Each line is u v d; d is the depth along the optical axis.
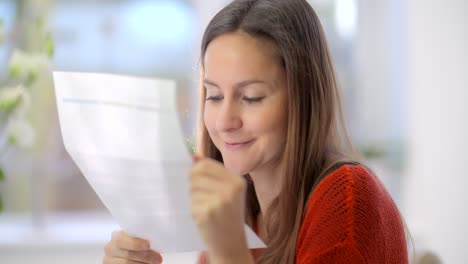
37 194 2.74
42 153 2.72
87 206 2.79
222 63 0.92
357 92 2.90
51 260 2.60
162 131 0.72
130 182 0.78
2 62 2.59
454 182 2.47
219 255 0.74
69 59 2.72
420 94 2.62
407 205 2.66
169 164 0.74
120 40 2.75
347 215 0.88
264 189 1.08
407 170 2.69
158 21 2.75
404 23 2.76
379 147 2.81
